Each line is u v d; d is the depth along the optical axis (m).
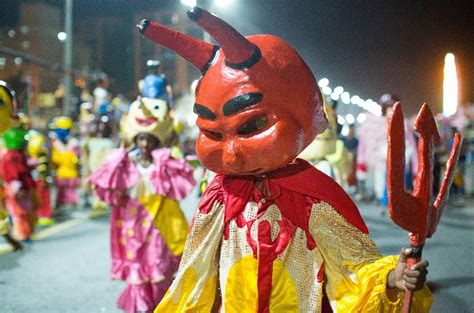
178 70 51.31
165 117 6.18
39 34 39.06
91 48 51.06
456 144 2.86
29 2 38.97
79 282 7.15
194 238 3.38
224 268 3.28
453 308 6.03
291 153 3.05
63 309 6.07
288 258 3.18
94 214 13.22
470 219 11.82
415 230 2.71
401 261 2.81
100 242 9.73
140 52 51.44
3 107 5.70
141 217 6.00
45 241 9.84
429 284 6.87
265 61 3.03
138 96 6.30
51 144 13.68
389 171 2.63
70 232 10.74
